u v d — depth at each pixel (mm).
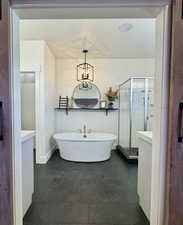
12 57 1391
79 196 2490
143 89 4609
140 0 1317
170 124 1312
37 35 3602
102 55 4773
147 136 1931
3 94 1307
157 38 1449
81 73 5074
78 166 3711
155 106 1482
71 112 5113
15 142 1446
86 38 3779
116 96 5027
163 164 1385
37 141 3895
